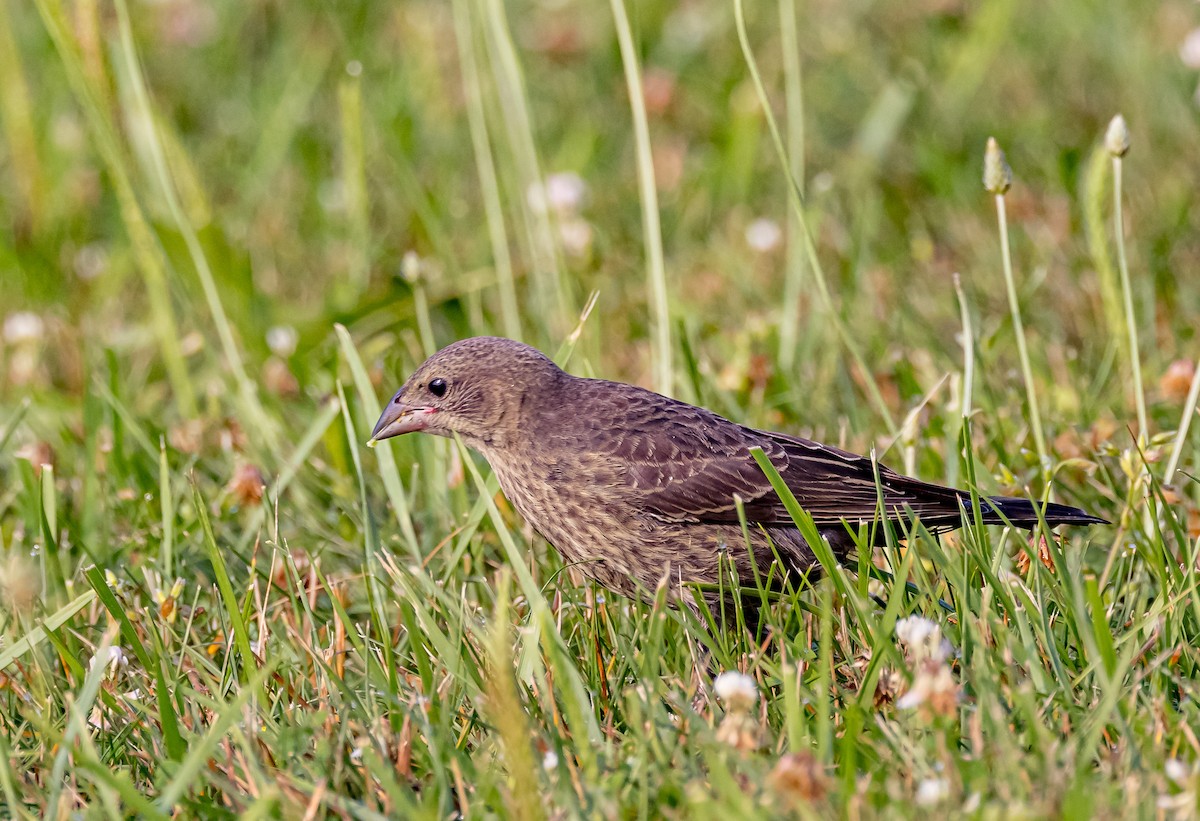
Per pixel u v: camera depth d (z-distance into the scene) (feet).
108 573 28.35
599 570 28.99
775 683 23.90
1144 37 55.67
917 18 60.59
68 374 42.63
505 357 29.40
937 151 48.91
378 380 37.88
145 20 62.90
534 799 18.71
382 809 21.43
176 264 40.34
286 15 63.36
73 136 55.21
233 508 32.63
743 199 50.01
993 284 42.50
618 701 23.84
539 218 39.65
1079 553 25.89
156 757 22.11
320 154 53.93
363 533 30.07
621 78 59.00
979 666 21.62
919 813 18.99
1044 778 19.57
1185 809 18.63
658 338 36.35
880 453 33.22
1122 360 35.17
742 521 25.75
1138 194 46.88
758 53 59.67
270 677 24.98
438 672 24.38
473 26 43.62
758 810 18.92
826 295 31.99
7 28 50.03
